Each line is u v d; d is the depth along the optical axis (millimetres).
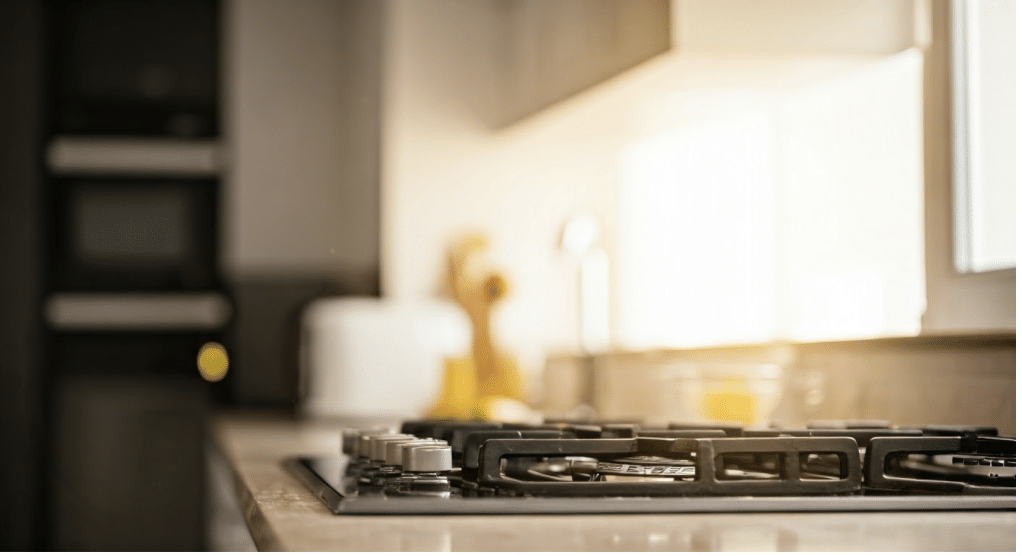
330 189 3340
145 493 3203
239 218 3281
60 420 3184
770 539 577
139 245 3244
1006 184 1267
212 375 3252
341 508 675
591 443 789
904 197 1480
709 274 2166
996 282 1231
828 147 1706
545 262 2828
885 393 1390
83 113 3270
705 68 1630
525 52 2422
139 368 3242
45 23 3186
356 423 2250
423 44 2852
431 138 2848
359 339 2629
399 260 2822
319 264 3303
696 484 739
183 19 3318
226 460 1388
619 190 2662
